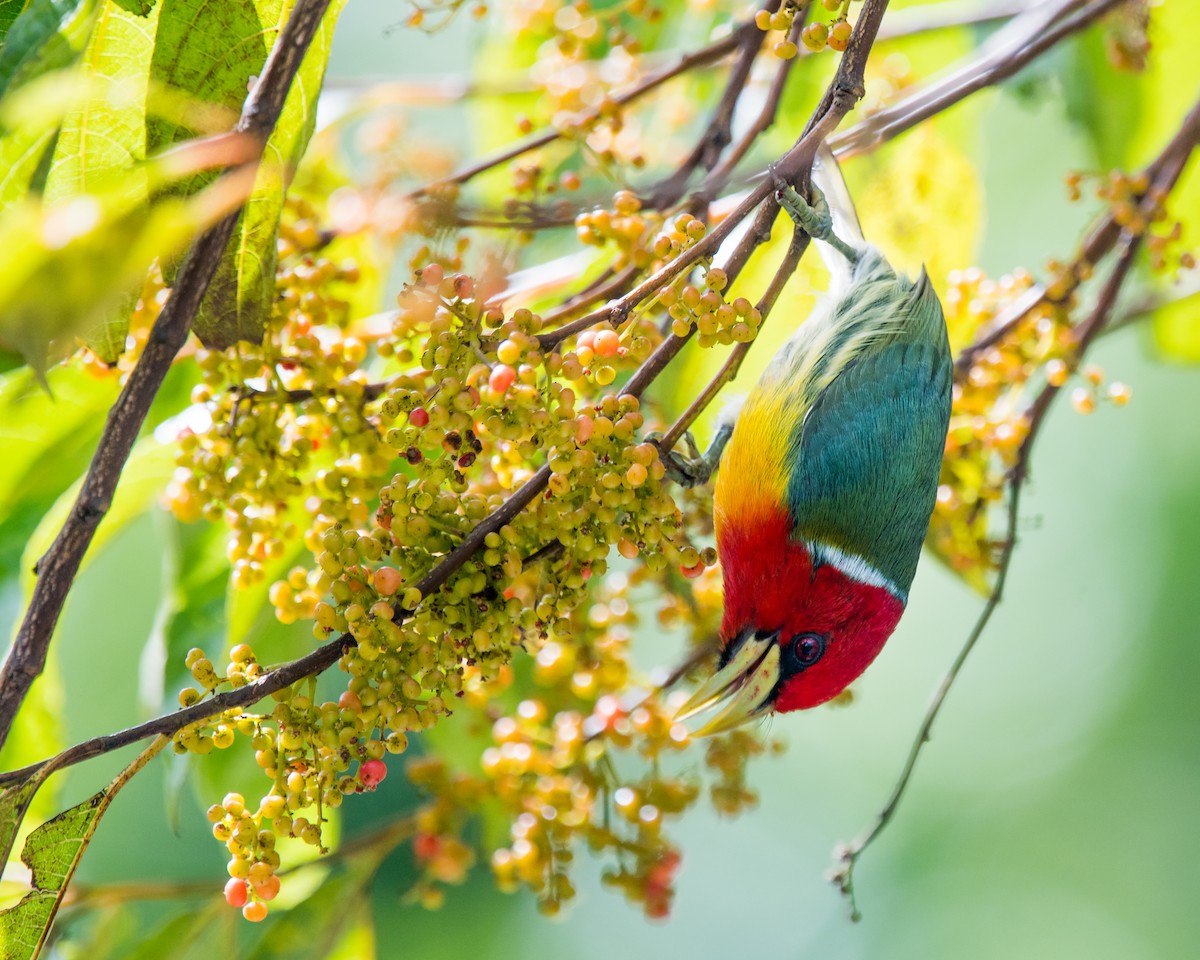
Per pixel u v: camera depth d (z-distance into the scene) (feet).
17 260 10.91
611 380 16.34
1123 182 26.53
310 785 15.48
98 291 11.27
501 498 17.33
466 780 24.79
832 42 18.15
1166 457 48.29
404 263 25.14
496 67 30.58
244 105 15.15
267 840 15.38
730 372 18.51
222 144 13.76
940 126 30.58
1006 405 27.17
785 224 25.70
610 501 16.39
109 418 14.61
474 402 16.19
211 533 23.20
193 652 15.58
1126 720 47.75
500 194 29.48
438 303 16.51
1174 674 46.85
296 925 24.53
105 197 11.78
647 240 20.75
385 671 15.75
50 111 13.21
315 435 18.69
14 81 16.01
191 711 15.12
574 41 26.11
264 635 24.04
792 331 27.61
